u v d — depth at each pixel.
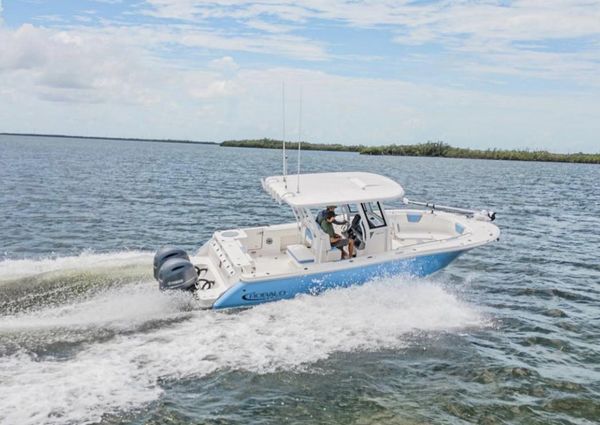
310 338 8.17
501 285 11.95
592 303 10.78
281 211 23.47
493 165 96.62
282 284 9.33
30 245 15.33
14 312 8.57
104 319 8.41
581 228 20.28
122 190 29.31
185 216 21.19
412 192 33.47
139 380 6.65
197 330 8.22
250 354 7.54
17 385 6.28
